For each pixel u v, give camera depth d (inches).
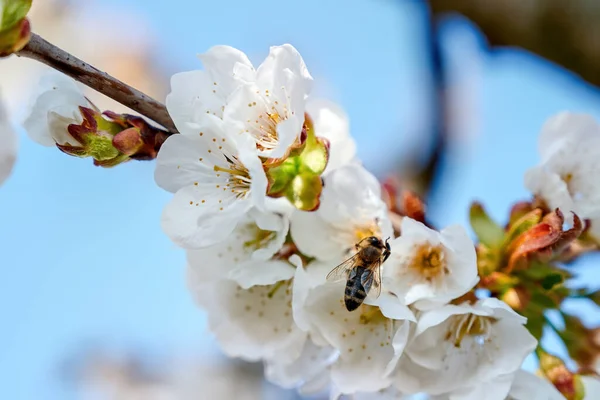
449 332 13.1
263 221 12.9
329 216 13.1
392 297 12.9
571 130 13.9
